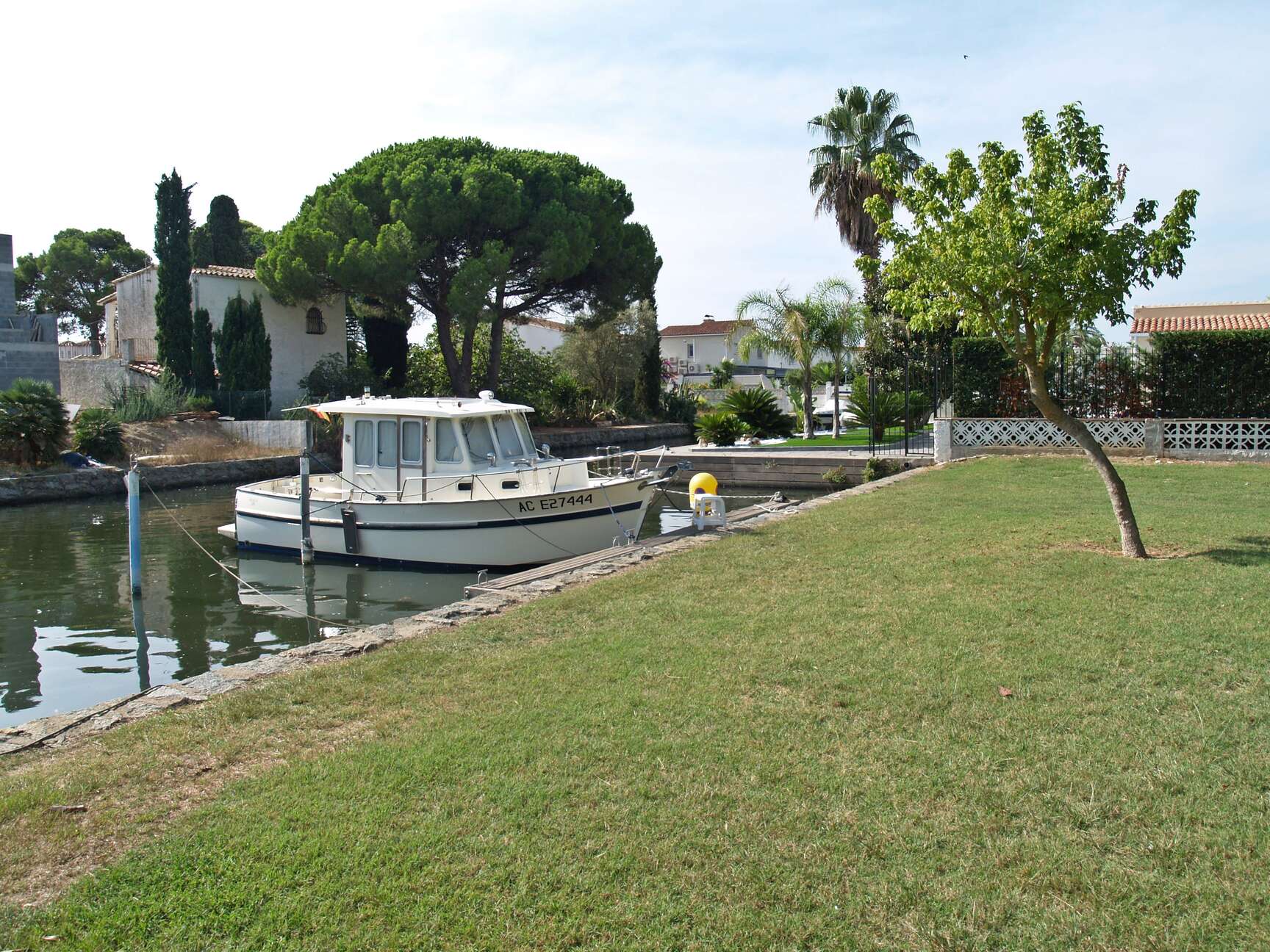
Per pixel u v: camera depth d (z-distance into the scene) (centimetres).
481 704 526
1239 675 521
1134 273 852
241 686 588
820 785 407
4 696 834
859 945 301
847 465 2344
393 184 3462
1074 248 834
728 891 331
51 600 1261
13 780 446
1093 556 863
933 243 898
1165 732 450
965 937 303
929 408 3106
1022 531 1031
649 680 555
